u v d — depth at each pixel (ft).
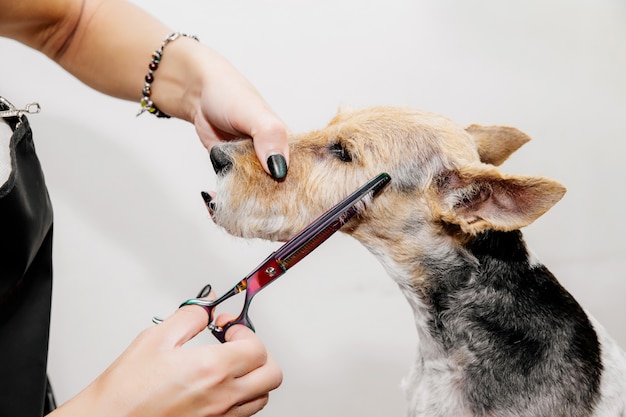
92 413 2.84
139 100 5.36
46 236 4.27
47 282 4.31
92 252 6.76
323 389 6.66
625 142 6.28
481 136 4.91
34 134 6.43
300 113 6.38
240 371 3.07
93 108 6.49
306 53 6.25
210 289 3.73
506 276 4.42
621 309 6.51
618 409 4.07
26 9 4.61
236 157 4.35
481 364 4.36
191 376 2.92
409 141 4.43
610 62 6.15
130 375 2.95
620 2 6.05
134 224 6.77
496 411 4.25
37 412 4.14
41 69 6.32
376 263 6.58
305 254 3.50
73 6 4.85
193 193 6.76
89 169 6.61
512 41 6.05
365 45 6.16
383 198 4.35
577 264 6.48
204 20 6.26
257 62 6.31
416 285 4.60
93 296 6.84
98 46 5.07
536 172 6.27
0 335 3.94
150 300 6.89
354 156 4.37
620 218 6.41
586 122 6.22
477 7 5.98
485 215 4.20
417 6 6.02
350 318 6.66
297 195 4.30
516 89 6.14
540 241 6.43
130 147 6.63
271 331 6.71
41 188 4.06
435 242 4.47
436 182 4.41
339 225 3.58
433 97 6.16
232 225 4.35
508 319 4.35
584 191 6.35
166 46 4.99
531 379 4.19
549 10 5.99
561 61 6.12
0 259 3.65
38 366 4.13
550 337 4.26
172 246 6.81
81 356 6.92
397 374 6.55
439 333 4.57
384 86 6.20
